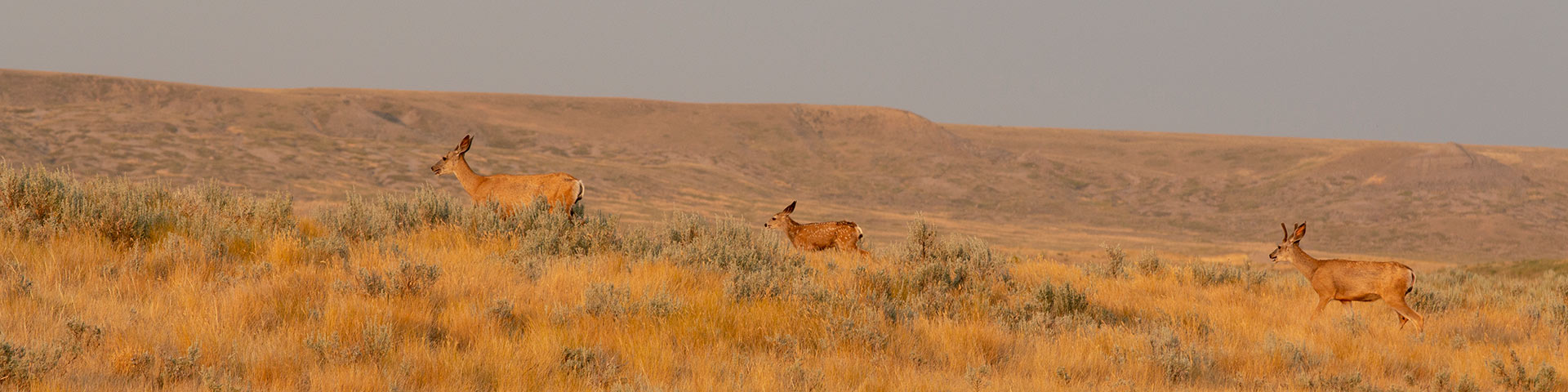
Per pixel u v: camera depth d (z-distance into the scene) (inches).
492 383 964.0
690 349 1155.9
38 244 1417.3
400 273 1301.7
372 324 1061.1
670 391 971.3
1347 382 1221.1
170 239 1445.6
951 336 1318.9
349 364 969.5
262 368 928.9
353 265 1465.3
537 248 1796.3
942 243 2043.6
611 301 1294.3
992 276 1886.1
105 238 1483.8
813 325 1301.7
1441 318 1840.6
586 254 1866.4
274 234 1656.0
